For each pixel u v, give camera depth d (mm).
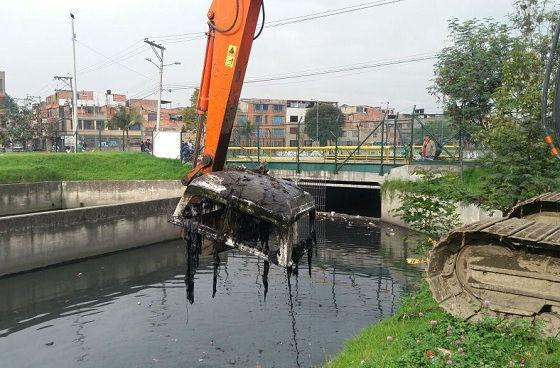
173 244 22234
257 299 13180
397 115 26078
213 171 6695
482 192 14258
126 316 12367
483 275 6613
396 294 13359
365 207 30234
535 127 13055
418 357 5773
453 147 24984
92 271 17297
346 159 26578
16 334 11305
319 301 12883
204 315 12070
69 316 12516
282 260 5602
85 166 30328
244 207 5746
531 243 6078
